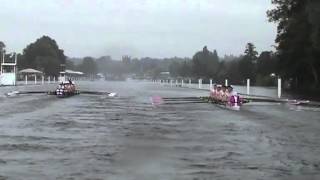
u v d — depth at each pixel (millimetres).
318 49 66812
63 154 14641
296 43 74562
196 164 13234
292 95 55250
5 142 17062
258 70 126125
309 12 64250
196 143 17297
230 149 15977
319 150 15906
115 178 11438
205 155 14727
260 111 33156
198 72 178125
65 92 53781
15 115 28266
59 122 24391
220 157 14398
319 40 64250
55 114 29219
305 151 15680
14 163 13125
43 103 39844
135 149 15750
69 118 26672
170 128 22141
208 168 12695
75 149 15625
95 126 22641
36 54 190250
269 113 31406
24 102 40969
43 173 11914
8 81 93062
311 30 66500
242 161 13766
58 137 18547
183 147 16312
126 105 38250
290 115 30016
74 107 35469
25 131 20391
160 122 24922
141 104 39719
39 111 31375
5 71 109000
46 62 179500
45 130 20812
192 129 21844
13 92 59500
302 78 84000
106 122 24625
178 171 12273
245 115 29797
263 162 13641
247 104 41125
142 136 19094
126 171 12227
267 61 111812
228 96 39156
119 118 26938
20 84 101750
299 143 17547
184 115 29391
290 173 12188
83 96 52812
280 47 80625
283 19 79188
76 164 13055
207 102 43156
